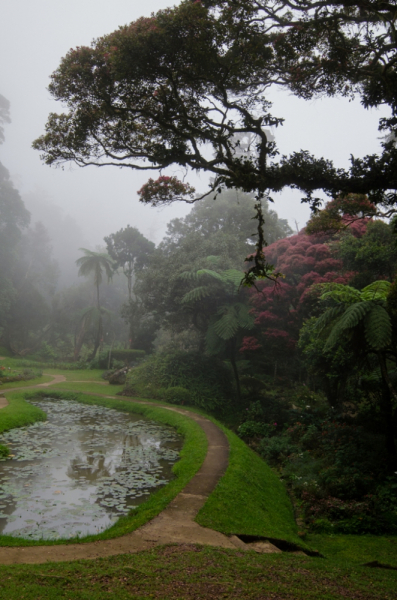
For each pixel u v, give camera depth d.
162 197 5.97
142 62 5.21
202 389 17.36
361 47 5.77
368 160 4.89
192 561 4.18
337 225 9.09
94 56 5.42
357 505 7.10
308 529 6.82
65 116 5.95
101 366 29.67
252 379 18.36
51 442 10.84
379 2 5.13
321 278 14.33
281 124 5.26
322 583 3.91
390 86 5.35
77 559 4.25
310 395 15.36
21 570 3.69
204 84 5.78
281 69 6.10
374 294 8.93
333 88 6.26
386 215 8.65
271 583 3.73
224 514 6.13
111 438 11.68
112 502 6.82
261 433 12.93
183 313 20.98
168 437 12.13
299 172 4.91
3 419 12.18
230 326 16.47
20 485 7.46
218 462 8.95
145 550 4.57
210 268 18.94
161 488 7.50
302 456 10.27
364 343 9.00
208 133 5.70
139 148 6.22
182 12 4.93
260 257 5.11
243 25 5.42
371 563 5.00
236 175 5.22
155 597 3.23
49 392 18.70
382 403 9.03
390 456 8.57
